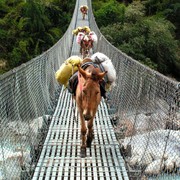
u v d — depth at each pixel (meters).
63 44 11.95
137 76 5.33
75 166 4.42
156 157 4.09
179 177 3.71
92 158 4.64
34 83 5.65
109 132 5.59
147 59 21.70
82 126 4.50
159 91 4.00
